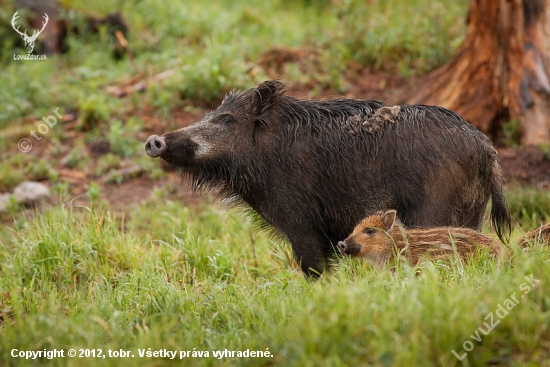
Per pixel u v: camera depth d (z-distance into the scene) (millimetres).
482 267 17203
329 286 16781
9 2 48156
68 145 38031
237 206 21938
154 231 28594
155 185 34406
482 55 34875
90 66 44969
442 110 20234
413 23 46094
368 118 20203
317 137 20250
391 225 19188
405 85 41125
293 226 20375
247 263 24172
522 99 34000
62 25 48312
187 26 50500
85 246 23281
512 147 33562
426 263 17453
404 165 19562
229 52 42438
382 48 43906
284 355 13969
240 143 20641
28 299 19688
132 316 18141
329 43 45719
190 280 22547
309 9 58594
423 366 13195
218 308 17656
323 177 20094
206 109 40125
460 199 19641
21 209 31031
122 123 39344
